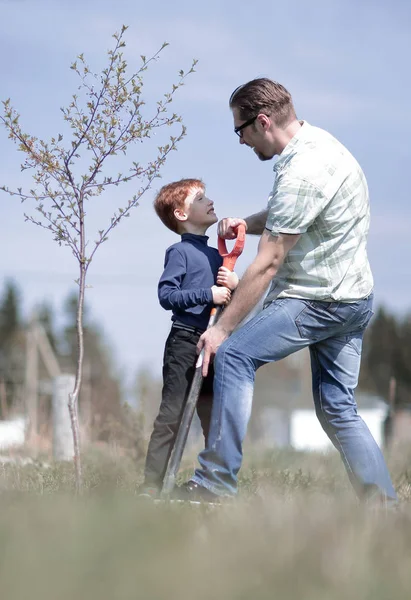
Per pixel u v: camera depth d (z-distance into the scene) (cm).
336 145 520
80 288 554
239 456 499
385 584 242
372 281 530
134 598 218
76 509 336
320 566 247
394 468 820
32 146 542
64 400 1114
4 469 708
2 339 8381
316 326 511
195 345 555
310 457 955
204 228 586
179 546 276
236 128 536
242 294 503
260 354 503
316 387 545
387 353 5078
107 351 7062
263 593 226
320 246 506
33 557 253
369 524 314
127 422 979
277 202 499
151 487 539
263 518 319
